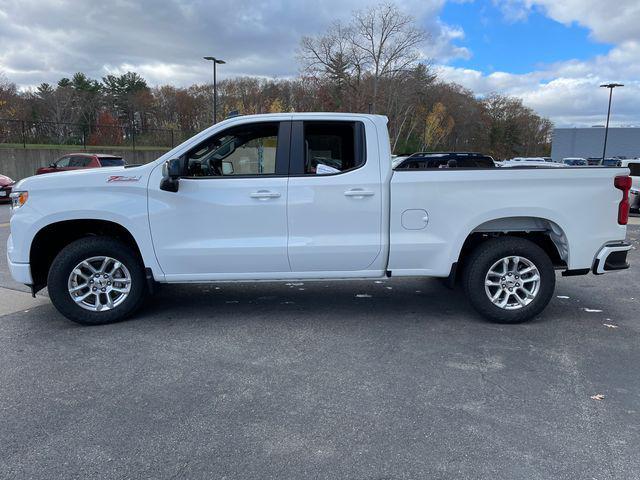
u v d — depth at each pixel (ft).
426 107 229.04
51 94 197.57
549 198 15.88
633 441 9.75
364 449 9.47
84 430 10.10
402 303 18.95
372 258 16.02
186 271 15.96
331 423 10.37
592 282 22.59
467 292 16.49
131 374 12.67
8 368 13.02
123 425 10.28
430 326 16.37
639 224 44.11
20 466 8.95
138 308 16.76
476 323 16.69
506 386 12.05
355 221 15.76
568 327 16.33
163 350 14.25
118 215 15.39
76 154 70.33
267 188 15.57
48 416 10.62
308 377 12.51
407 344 14.76
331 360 13.57
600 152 237.45
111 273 16.24
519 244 16.08
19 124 98.12
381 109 172.04
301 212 15.65
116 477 8.66
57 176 15.69
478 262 16.14
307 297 19.71
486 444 9.62
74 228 16.70
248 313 17.67
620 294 20.51
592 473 8.77
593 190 16.05
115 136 111.55
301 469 8.89
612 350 14.35
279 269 16.05
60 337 15.28
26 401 11.27
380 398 11.44
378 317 17.28
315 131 16.16
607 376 12.64
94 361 13.47
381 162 15.76
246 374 12.69
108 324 16.39
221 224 15.66
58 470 8.84
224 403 11.19
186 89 236.84
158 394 11.62
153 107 241.76
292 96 185.26
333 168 15.85
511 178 15.78
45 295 19.92
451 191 15.75
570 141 241.55
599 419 10.55
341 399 11.38
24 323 16.57
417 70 174.81
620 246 16.35
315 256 15.87
